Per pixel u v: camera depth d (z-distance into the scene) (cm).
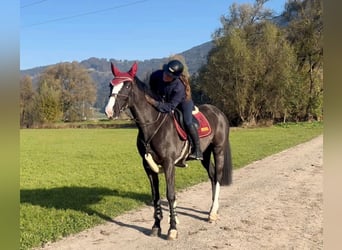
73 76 7200
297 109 4756
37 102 6353
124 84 546
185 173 1235
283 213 737
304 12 4862
